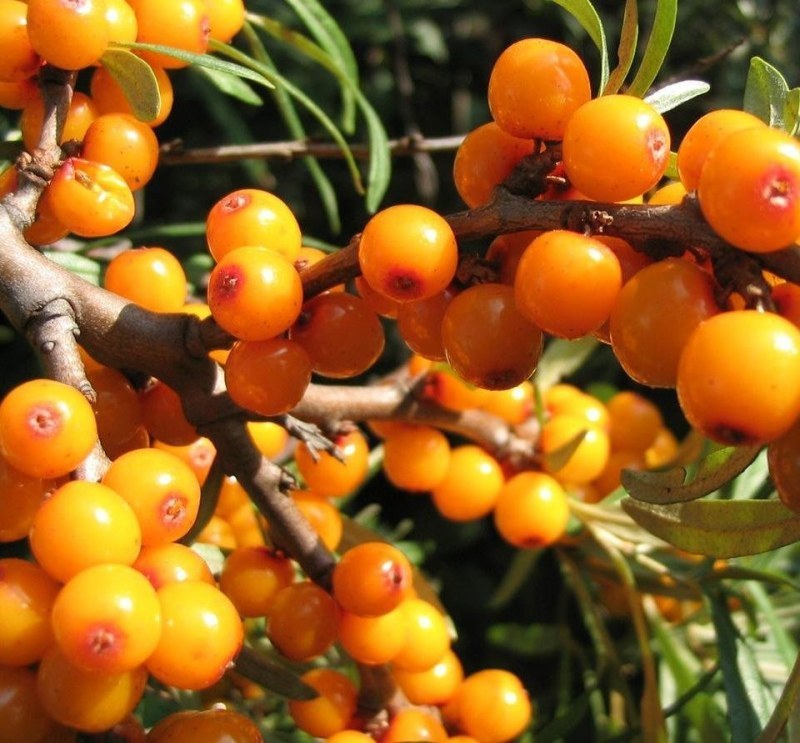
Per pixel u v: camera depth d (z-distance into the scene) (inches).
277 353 5.3
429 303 5.3
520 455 7.7
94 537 4.8
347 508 11.0
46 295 5.5
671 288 4.7
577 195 5.3
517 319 5.1
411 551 9.5
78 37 5.6
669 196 5.2
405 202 12.5
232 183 11.7
